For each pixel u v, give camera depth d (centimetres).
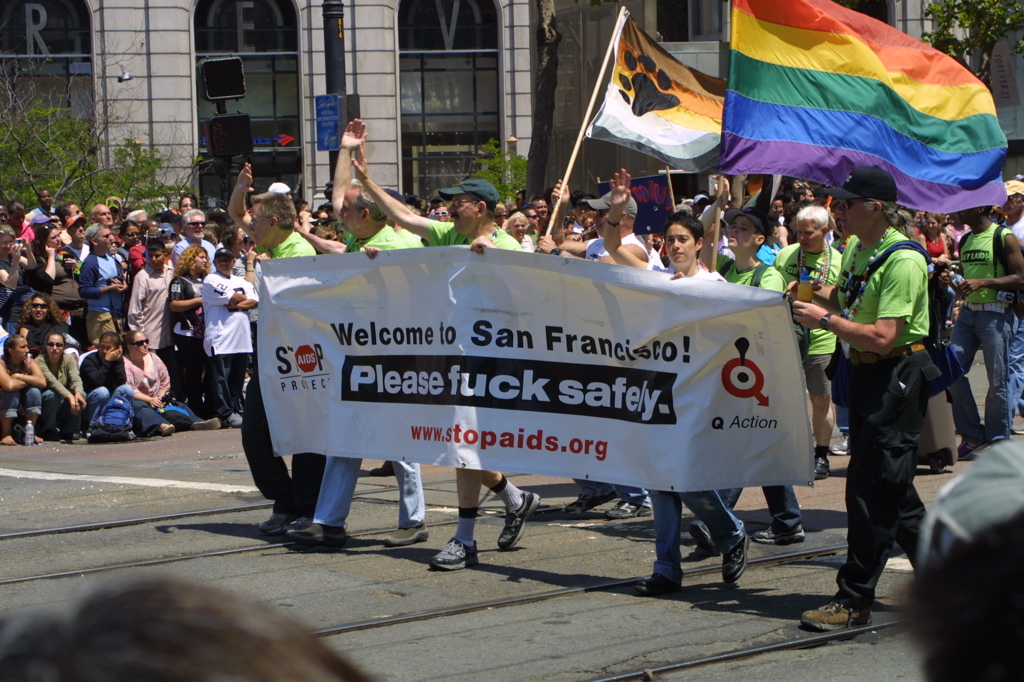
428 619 554
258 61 3391
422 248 645
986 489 111
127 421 1237
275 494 728
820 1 687
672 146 907
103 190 2286
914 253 505
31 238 1346
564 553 684
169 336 1331
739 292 564
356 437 674
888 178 516
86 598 84
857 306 521
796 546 686
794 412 571
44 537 728
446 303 641
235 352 1319
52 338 1237
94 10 3209
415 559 670
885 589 587
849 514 520
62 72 3234
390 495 877
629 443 594
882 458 508
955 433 954
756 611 558
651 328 586
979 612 103
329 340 684
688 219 615
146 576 90
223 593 88
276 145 3419
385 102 3397
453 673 474
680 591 599
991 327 952
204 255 1327
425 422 650
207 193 3241
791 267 804
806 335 846
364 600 582
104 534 737
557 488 900
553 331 613
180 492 883
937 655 106
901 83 679
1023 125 2864
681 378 581
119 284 1309
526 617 555
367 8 3369
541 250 774
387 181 3416
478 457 631
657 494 595
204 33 3350
